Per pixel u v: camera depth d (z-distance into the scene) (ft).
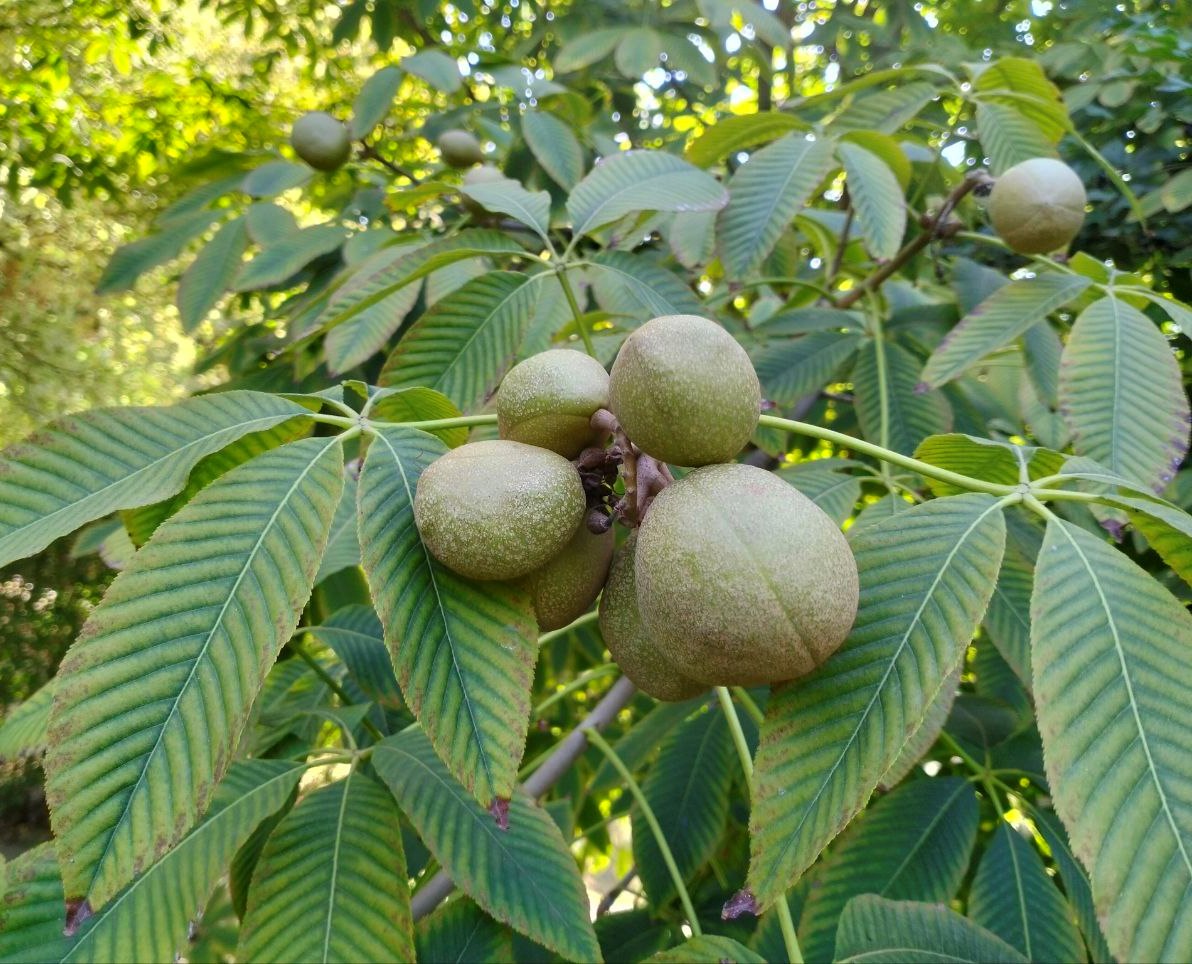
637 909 5.32
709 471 2.47
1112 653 2.21
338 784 3.28
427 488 2.58
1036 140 5.41
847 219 6.09
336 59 14.79
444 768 3.43
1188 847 1.93
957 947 3.19
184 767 2.12
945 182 7.43
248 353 8.49
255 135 13.69
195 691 2.21
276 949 2.81
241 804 3.13
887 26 10.64
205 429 2.79
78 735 2.10
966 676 6.28
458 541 2.50
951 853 3.89
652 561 2.35
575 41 8.59
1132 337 3.95
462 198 6.90
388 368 4.08
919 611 2.41
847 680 2.35
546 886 3.14
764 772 2.29
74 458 2.61
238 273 7.18
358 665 4.85
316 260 7.78
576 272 6.30
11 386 19.48
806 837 2.17
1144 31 6.89
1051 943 3.68
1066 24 9.47
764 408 3.57
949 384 6.20
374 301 4.12
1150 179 7.80
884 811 4.02
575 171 7.06
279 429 3.13
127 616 2.25
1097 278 4.72
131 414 2.75
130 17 14.79
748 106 12.54
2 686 17.60
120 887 1.98
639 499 2.77
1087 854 1.93
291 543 2.48
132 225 18.49
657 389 2.49
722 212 4.87
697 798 5.16
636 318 5.23
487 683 2.47
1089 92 7.47
